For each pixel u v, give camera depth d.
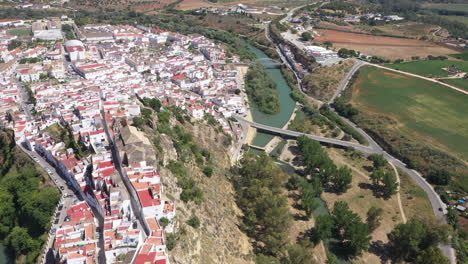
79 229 178.12
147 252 160.25
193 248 185.75
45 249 180.12
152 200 182.38
